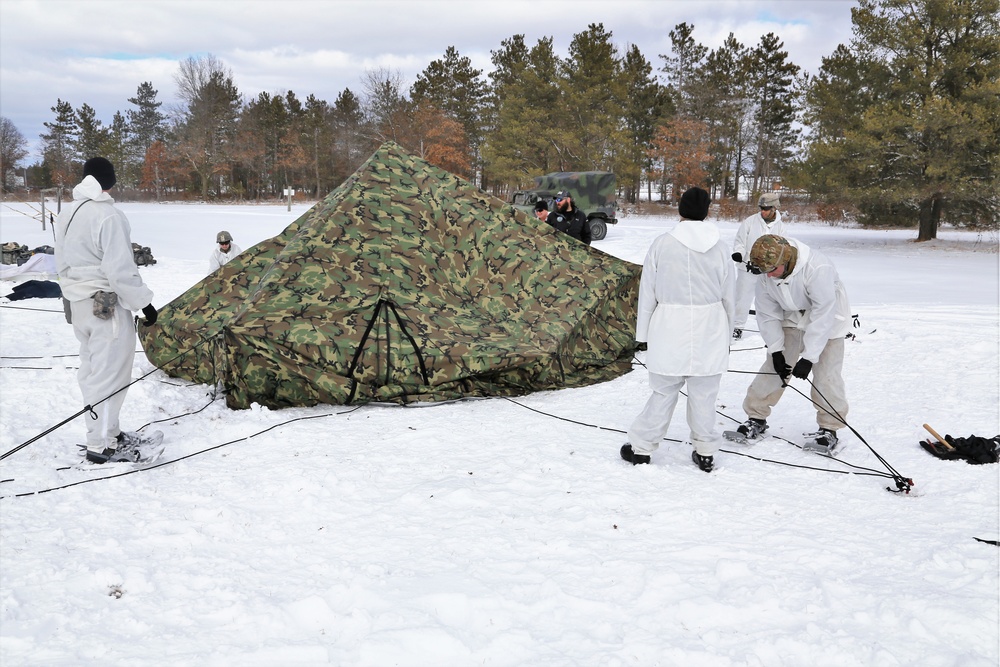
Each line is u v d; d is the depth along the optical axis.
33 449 4.84
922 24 23.45
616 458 4.71
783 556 3.36
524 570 3.22
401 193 7.26
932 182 23.11
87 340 4.65
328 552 3.39
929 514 3.85
